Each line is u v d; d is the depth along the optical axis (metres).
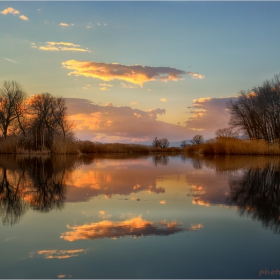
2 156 39.78
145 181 14.22
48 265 4.85
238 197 10.16
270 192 11.20
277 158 33.88
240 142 43.38
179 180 14.45
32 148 49.12
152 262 4.96
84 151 55.88
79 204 9.12
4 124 49.94
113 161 30.20
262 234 6.32
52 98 53.31
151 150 73.50
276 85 46.06
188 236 6.16
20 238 6.06
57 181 14.33
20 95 51.19
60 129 55.50
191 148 61.47
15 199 9.97
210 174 17.09
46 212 8.16
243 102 50.50
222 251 5.41
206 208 8.57
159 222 7.15
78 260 5.02
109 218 7.50
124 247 5.57
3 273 4.59
